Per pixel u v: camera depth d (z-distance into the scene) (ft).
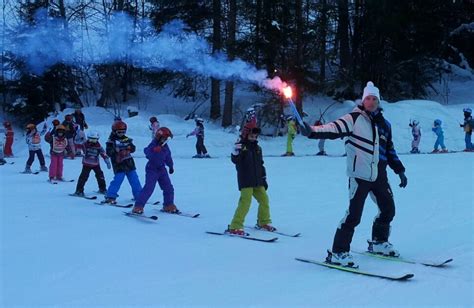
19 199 32.40
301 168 51.08
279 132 88.58
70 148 61.26
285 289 14.79
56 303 13.55
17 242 20.65
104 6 99.55
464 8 113.91
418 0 101.45
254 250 19.76
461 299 13.79
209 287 14.97
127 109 96.94
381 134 17.87
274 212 27.96
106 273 16.39
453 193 32.96
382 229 18.66
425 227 23.25
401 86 106.52
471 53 120.47
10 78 100.37
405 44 103.14
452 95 110.83
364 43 101.71
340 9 98.37
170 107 104.83
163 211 28.32
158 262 17.80
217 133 81.97
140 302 13.64
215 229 23.90
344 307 13.21
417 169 47.50
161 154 27.45
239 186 22.95
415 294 14.25
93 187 38.22
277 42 84.84
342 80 100.42
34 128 47.85
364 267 17.11
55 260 17.93
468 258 17.97
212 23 88.43
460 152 68.18
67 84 101.09
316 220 25.76
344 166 52.85
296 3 86.99
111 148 31.04
